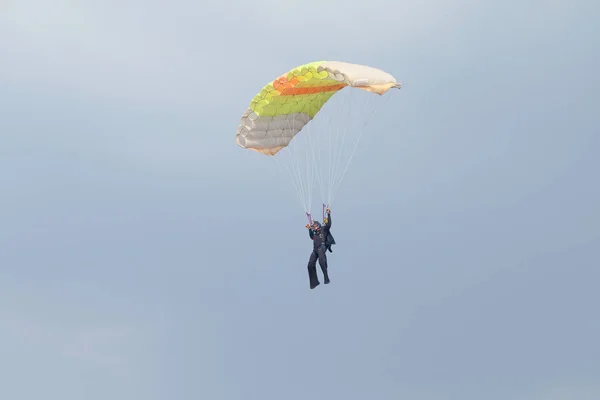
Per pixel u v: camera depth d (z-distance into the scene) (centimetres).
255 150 6931
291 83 6288
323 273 6412
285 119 6850
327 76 6088
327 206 6450
